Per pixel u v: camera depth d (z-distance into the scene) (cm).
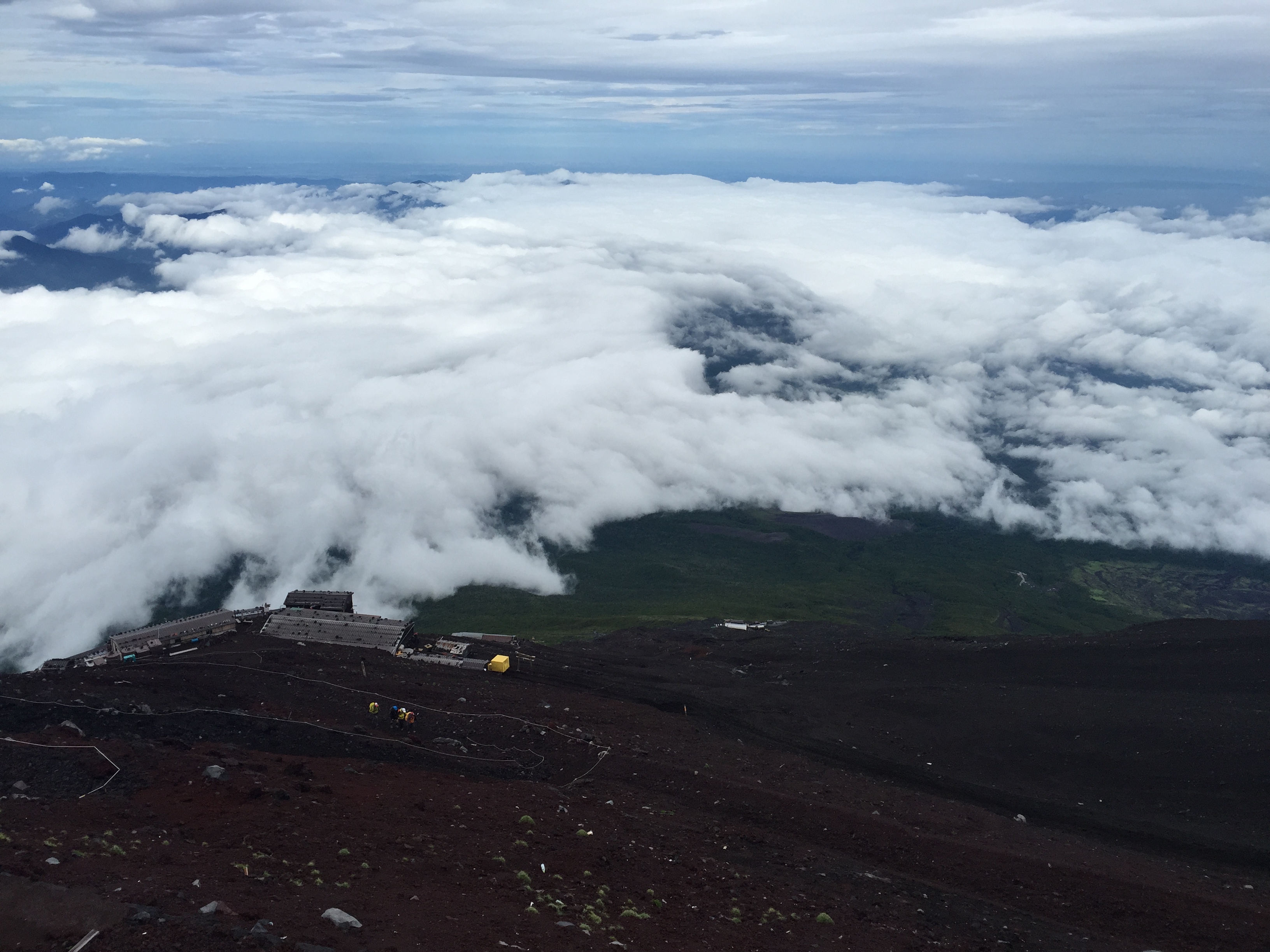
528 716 5522
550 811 3691
